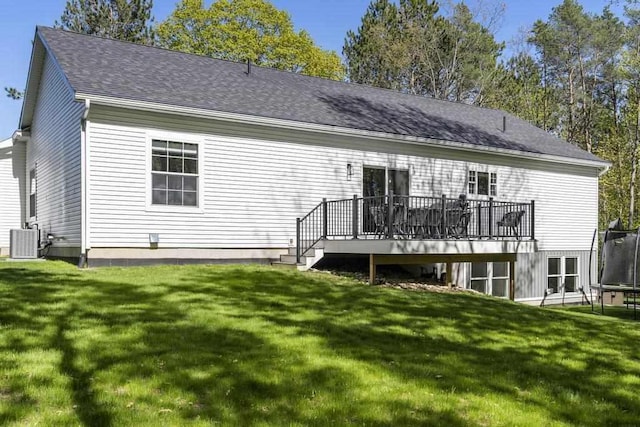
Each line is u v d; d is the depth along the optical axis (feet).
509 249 42.86
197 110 37.55
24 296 23.76
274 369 15.78
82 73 37.32
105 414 12.14
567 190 61.05
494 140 55.67
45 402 12.65
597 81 116.37
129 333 18.65
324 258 43.24
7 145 55.11
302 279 33.50
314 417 12.57
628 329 27.37
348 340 19.72
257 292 28.04
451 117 60.23
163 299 24.68
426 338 21.16
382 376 15.81
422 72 117.29
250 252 40.52
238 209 40.04
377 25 116.88
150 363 15.64
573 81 118.93
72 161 38.06
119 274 31.37
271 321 21.80
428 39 115.75
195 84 42.75
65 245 39.52
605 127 113.70
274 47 115.44
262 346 18.06
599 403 14.90
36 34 44.98
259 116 40.04
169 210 37.37
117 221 35.55
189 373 14.99
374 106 53.93
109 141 35.32
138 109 35.94
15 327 18.65
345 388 14.64
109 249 35.29
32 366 14.90
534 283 57.93
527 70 123.03
